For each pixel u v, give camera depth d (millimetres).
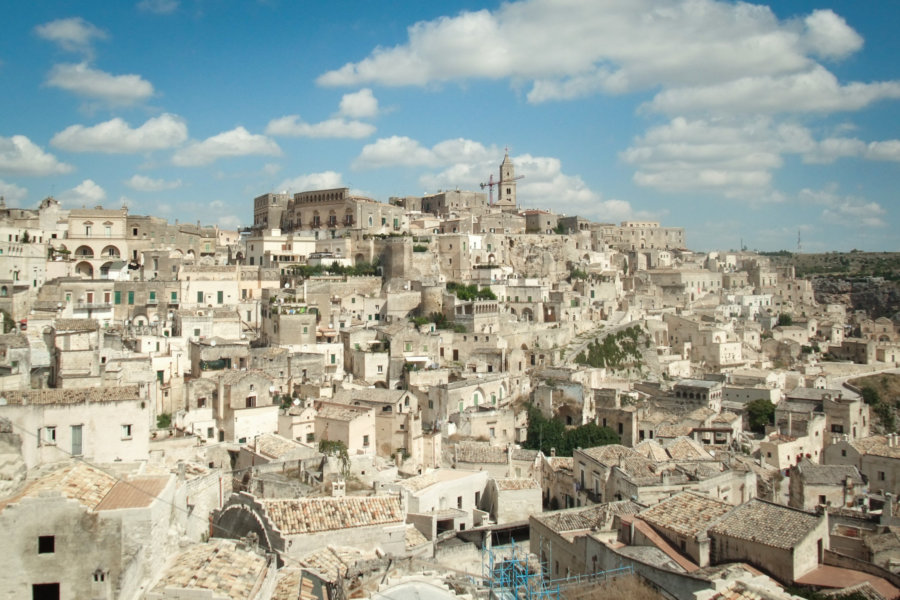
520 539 84312
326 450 91938
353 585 49688
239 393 103312
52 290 145250
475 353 159000
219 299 164750
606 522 67625
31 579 40094
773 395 163125
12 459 47344
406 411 114375
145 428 66500
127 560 41594
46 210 175750
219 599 42188
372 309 174875
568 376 154750
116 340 115812
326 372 141000
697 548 55688
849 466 100562
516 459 108125
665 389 166125
